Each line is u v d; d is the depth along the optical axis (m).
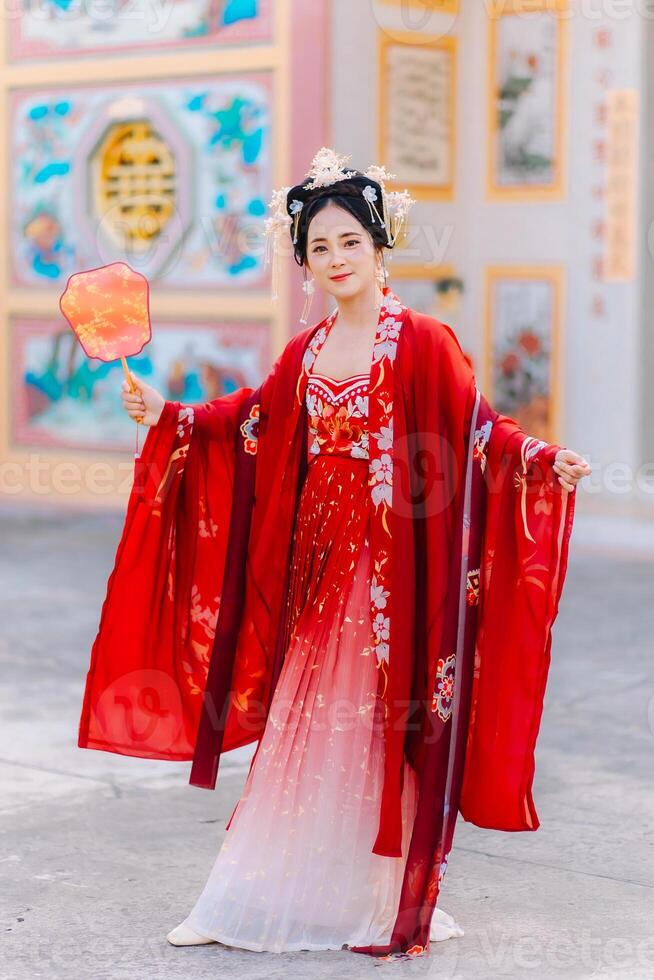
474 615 4.78
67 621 10.20
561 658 9.09
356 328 4.80
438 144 15.13
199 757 5.05
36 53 15.56
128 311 4.90
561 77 15.02
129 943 4.80
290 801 4.75
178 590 5.15
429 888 4.68
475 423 4.75
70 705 8.03
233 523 5.02
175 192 14.92
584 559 12.52
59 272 15.74
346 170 4.77
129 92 15.07
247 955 4.70
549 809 6.30
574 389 15.47
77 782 6.64
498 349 15.66
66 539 13.64
